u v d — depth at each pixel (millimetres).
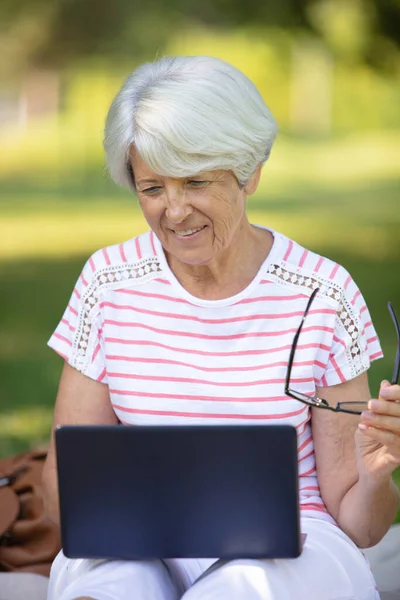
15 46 26141
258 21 17125
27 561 3590
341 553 2701
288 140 38125
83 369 2947
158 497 2459
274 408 2799
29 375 9336
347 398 2852
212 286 2867
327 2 15062
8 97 38656
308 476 2906
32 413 7926
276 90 42312
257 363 2824
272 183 27656
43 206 24375
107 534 2496
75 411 2959
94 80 36250
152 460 2436
